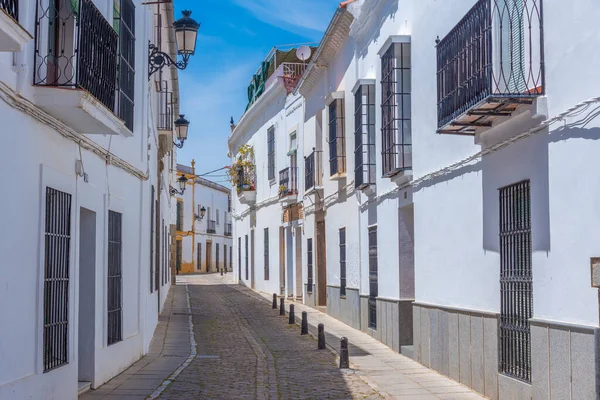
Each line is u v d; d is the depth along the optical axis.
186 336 15.64
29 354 6.73
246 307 22.83
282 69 25.19
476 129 9.05
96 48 7.75
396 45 12.54
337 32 17.67
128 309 11.29
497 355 8.48
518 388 7.85
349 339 14.81
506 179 8.30
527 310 7.83
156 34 15.94
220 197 60.41
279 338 15.34
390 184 13.54
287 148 24.70
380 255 14.28
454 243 10.02
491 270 8.76
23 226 6.59
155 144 15.95
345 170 17.73
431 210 11.02
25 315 6.62
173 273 35.44
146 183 12.88
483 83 8.12
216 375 10.66
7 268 6.21
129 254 11.34
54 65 7.55
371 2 14.48
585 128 6.53
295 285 24.16
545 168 7.32
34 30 6.75
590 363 6.36
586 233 6.52
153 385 9.58
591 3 6.45
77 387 8.30
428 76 11.14
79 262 9.18
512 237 8.18
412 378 10.27
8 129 6.22
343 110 17.89
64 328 7.81
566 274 6.87
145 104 12.52
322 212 20.50
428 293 11.18
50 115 7.20
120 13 10.01
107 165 9.80
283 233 26.09
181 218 49.97
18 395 6.35
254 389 9.56
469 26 8.72
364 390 9.50
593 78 6.43
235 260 37.41
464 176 9.66
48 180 7.20
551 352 7.07
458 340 9.77
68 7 7.97
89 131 8.16
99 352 9.42
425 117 11.32
